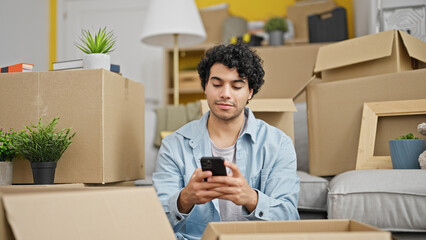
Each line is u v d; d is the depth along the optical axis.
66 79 1.42
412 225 1.17
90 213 0.75
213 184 1.05
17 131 1.44
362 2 2.72
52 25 4.04
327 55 1.75
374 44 1.61
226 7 3.72
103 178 1.38
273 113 1.58
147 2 4.08
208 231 0.79
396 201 1.18
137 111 1.70
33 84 1.44
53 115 1.42
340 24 3.01
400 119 1.48
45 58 3.87
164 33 2.88
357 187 1.23
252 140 1.29
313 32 3.09
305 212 1.52
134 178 1.64
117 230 0.76
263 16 3.90
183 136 1.34
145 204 0.83
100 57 1.46
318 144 1.63
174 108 2.67
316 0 3.46
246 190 1.07
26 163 1.44
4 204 0.67
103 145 1.39
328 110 1.62
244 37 3.18
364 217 1.21
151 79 4.08
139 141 1.71
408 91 1.47
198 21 2.95
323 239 0.69
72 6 4.14
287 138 1.34
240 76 1.20
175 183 1.28
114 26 4.12
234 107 1.21
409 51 1.54
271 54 2.40
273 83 2.38
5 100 1.46
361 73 1.66
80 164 1.40
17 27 3.36
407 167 1.33
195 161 1.30
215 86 1.21
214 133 1.31
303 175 1.59
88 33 1.52
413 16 2.01
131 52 4.11
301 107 1.98
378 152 1.50
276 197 1.22
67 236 0.70
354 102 1.57
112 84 1.47
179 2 2.88
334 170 1.58
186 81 3.81
